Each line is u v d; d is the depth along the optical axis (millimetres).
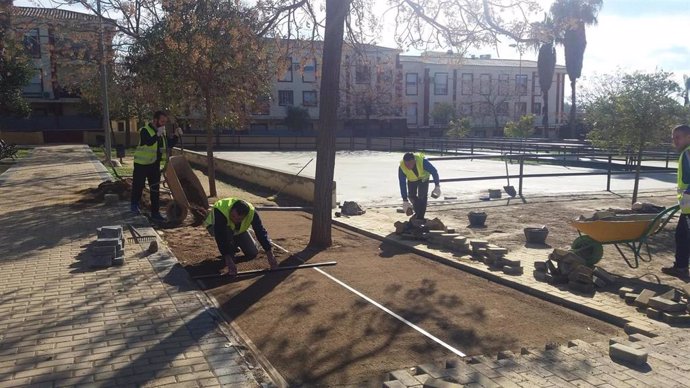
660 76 13312
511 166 27500
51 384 4086
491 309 6125
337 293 6695
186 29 12656
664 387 4039
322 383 4398
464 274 7543
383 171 24812
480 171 24516
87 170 21578
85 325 5270
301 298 6512
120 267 7320
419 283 7125
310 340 5266
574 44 50188
